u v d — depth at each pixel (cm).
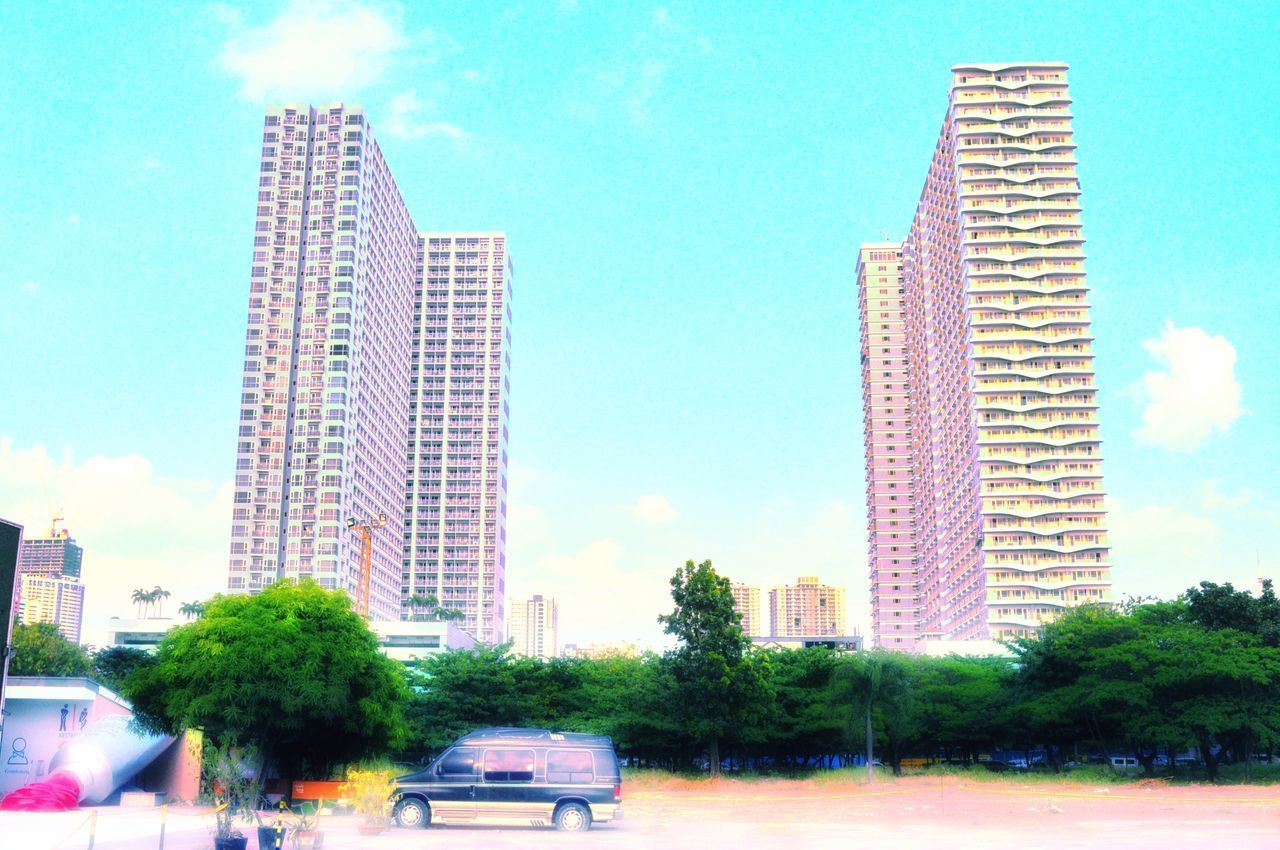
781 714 7419
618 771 3216
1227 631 6700
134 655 7888
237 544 19912
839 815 3966
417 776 3172
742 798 5181
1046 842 2872
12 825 3209
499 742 3209
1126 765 9119
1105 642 7050
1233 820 3656
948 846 2752
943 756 10038
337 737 4938
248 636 4359
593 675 8050
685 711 6662
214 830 2656
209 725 4316
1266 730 5981
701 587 6731
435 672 7344
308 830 2308
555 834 3033
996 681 8056
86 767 4412
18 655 9006
